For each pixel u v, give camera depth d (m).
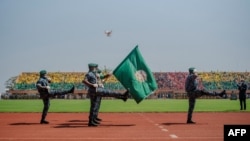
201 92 17.11
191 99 17.30
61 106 37.84
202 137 11.95
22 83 73.56
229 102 49.28
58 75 81.69
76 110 30.66
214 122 17.97
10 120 20.02
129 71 16.77
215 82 80.19
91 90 16.30
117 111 29.03
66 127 15.79
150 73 17.11
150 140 11.25
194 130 14.14
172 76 80.62
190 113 17.34
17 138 11.86
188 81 17.28
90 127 15.73
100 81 17.19
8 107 35.88
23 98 70.69
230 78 81.62
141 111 28.70
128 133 13.16
